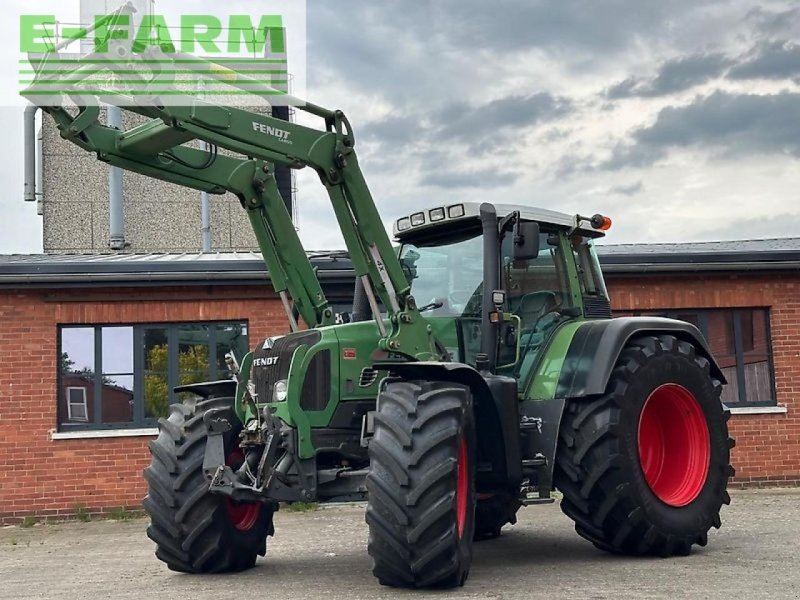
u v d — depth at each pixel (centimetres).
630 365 772
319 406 719
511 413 714
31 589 740
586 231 869
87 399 1375
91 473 1346
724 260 1441
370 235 736
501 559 793
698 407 816
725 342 1470
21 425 1340
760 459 1437
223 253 1684
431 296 811
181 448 745
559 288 831
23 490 1332
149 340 1393
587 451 748
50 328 1358
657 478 823
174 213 2697
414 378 703
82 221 2717
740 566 714
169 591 676
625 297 1442
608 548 788
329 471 709
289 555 891
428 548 610
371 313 848
